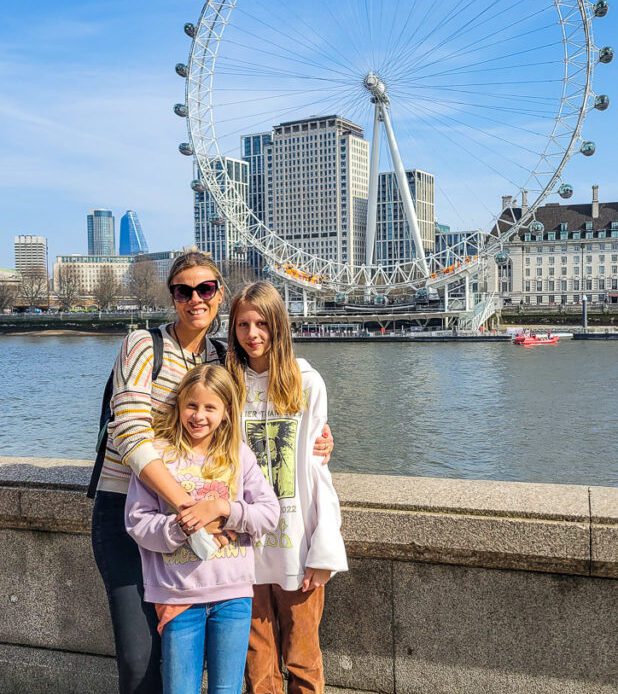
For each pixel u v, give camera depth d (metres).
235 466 3.46
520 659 3.86
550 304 150.75
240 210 99.94
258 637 3.67
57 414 42.03
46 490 4.38
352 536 4.00
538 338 100.12
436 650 3.98
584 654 3.77
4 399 49.06
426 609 3.98
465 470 27.44
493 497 3.99
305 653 3.65
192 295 3.64
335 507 3.64
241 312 3.68
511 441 32.09
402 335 113.31
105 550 3.46
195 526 3.21
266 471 3.65
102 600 4.38
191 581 3.27
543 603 3.81
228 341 3.83
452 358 77.38
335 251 150.38
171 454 3.43
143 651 3.37
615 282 149.88
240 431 3.53
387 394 47.94
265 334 3.66
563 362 70.56
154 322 155.00
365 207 155.62
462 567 3.91
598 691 3.76
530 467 27.73
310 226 153.12
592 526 3.65
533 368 64.81
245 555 3.40
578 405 42.00
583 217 153.62
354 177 151.38
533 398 45.16
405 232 174.00
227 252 162.50
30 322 164.62
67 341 134.12
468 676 3.94
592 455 29.34
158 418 3.51
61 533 4.42
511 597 3.85
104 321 159.00
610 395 46.09
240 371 3.73
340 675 4.14
